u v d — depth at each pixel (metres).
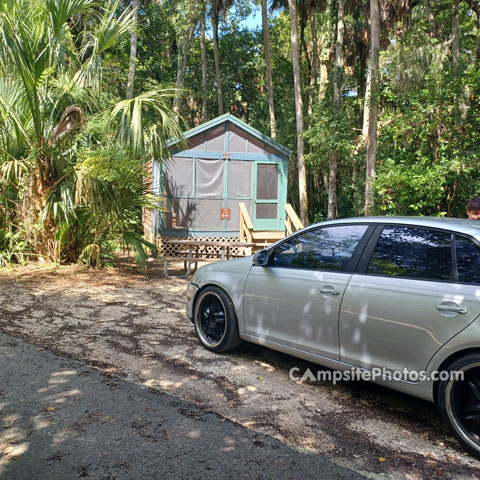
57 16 8.25
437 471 2.80
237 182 12.87
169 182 12.36
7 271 8.76
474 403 2.97
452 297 3.06
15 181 9.52
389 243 3.62
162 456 2.80
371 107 13.43
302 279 4.04
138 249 9.37
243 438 3.07
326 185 24.30
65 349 4.71
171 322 6.03
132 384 3.89
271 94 24.17
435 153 10.23
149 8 26.89
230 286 4.66
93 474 2.59
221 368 4.41
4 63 8.21
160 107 8.87
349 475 2.70
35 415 3.25
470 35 22.98
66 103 9.57
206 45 32.25
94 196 8.69
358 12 24.06
